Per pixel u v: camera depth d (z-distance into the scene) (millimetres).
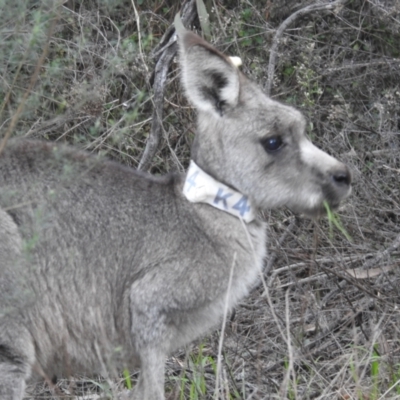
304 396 7289
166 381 8023
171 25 9453
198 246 6797
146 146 9305
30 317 6586
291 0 10336
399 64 10297
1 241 6422
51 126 9062
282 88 10062
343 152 9914
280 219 9500
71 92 8602
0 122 7680
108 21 10258
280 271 8969
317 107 10070
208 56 6824
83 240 6707
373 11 10438
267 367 8078
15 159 6668
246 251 6910
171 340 6855
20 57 7355
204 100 6883
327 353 8312
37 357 6719
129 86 9758
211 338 8344
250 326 8602
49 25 7230
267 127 6895
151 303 6715
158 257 6770
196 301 6781
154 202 6875
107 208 6777
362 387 7367
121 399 6934
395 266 8891
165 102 9656
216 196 6855
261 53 10242
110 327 6836
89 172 6809
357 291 8867
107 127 9406
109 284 6789
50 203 6625
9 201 6512
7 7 6598
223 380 7328
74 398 7227
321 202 7004
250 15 10305
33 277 6594
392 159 9891
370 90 10289
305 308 8484
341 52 10547
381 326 8242
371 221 9531
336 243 9336
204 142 6914
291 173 6941
